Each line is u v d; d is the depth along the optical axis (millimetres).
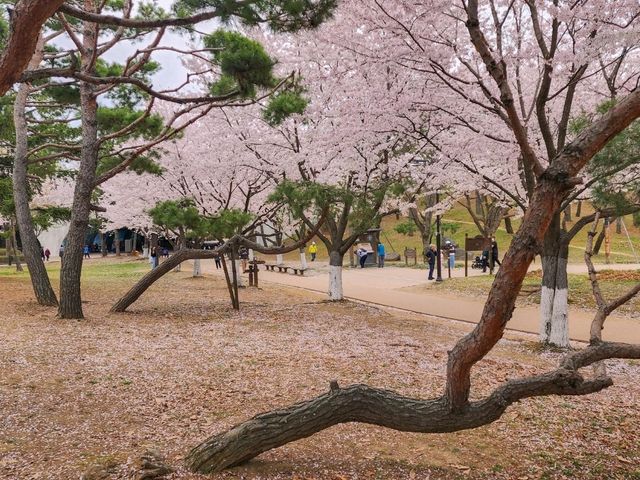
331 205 12672
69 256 10406
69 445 4414
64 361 6934
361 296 17953
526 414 5812
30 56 3781
